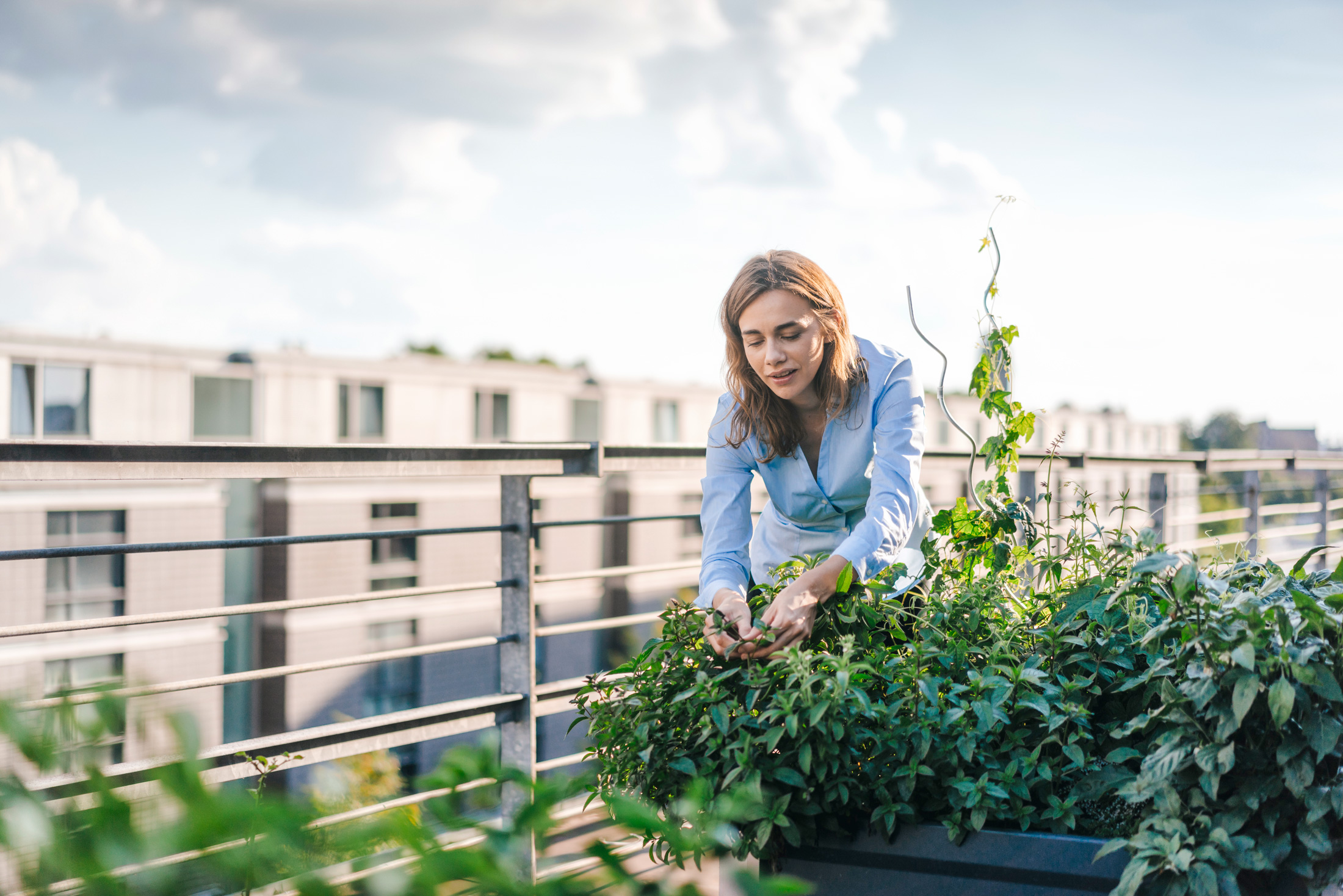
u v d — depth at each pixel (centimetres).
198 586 2164
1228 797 120
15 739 38
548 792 46
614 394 2848
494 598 2612
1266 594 127
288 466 181
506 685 222
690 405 3039
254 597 2275
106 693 39
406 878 41
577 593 2731
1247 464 493
